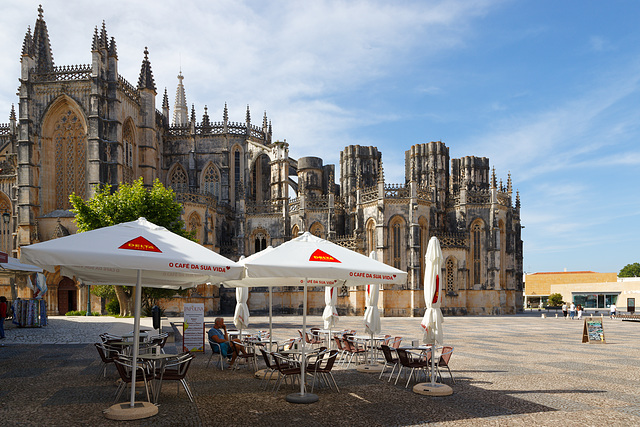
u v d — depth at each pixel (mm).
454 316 65750
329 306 24031
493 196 70812
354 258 15102
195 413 12078
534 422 11273
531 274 149125
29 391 14461
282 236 73812
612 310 63656
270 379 15727
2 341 28109
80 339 29094
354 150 87875
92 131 62969
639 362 20828
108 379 16438
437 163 82562
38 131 65250
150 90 74250
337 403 13219
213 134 81938
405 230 67000
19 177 63938
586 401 13359
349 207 77875
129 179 70375
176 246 12531
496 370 18484
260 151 80250
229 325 42562
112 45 66062
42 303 38531
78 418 11469
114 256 11062
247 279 18656
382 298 64250
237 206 73625
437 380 16422
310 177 85312
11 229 67250
